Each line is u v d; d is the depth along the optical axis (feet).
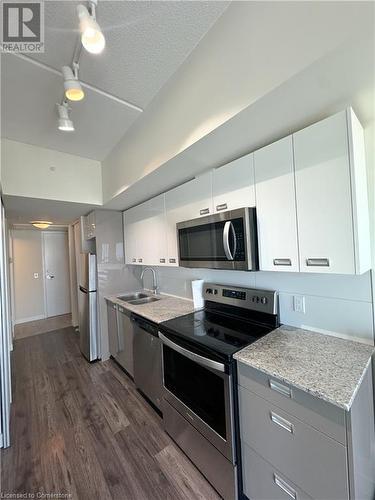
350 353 3.82
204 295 7.14
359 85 3.03
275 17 3.01
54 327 15.21
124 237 10.82
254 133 4.17
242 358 3.84
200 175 5.87
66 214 11.14
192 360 4.80
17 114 6.01
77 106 5.70
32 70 4.53
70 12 3.39
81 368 9.57
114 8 3.31
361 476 3.03
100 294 10.34
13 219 12.03
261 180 4.39
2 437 5.56
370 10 2.32
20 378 8.81
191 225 5.83
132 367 8.21
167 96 5.10
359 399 3.12
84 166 8.87
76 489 4.55
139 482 4.64
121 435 5.87
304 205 3.78
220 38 3.72
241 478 4.05
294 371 3.35
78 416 6.62
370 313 4.06
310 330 4.86
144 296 10.27
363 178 3.69
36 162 7.79
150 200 8.20
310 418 3.06
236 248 4.68
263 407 3.61
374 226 3.89
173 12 3.44
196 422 4.77
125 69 4.53
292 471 3.29
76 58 4.20
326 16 2.59
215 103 3.93
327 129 3.46
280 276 5.35
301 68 2.79
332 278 4.50
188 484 4.57
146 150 6.11
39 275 17.40
